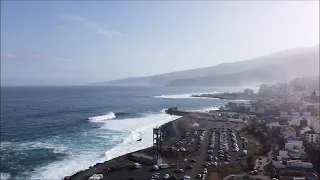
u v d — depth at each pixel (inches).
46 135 6077.8
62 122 7751.0
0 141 5516.7
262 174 3511.3
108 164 4010.8
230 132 6176.2
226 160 4099.4
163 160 4178.2
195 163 3998.5
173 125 7199.8
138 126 7249.0
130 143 5413.4
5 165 4099.4
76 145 5236.2
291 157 4121.6
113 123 7701.8
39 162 4244.6
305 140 5251.0
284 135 5561.0
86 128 6909.5
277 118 7854.3
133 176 3523.6
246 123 7573.8
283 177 3344.0
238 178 3368.6
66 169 3949.3
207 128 6796.3
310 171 3585.1
